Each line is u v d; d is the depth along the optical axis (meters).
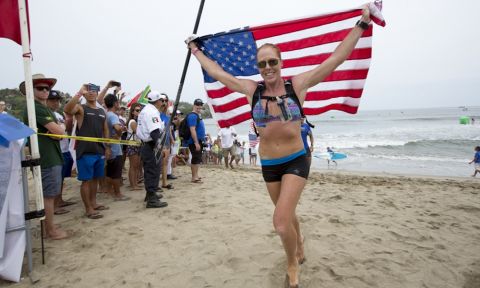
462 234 3.92
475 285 2.76
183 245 3.60
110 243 3.66
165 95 6.51
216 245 3.58
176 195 6.00
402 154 19.89
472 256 3.30
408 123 53.56
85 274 2.96
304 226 4.18
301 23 3.47
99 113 4.74
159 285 2.77
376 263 3.11
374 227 4.14
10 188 2.87
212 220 4.45
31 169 3.03
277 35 3.53
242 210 4.95
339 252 3.35
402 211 4.94
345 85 3.58
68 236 3.86
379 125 51.09
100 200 5.59
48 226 3.77
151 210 4.94
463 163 16.22
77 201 5.59
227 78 2.69
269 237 3.78
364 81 3.48
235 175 8.77
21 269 2.95
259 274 2.92
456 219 4.52
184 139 7.32
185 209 5.00
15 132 2.64
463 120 44.59
